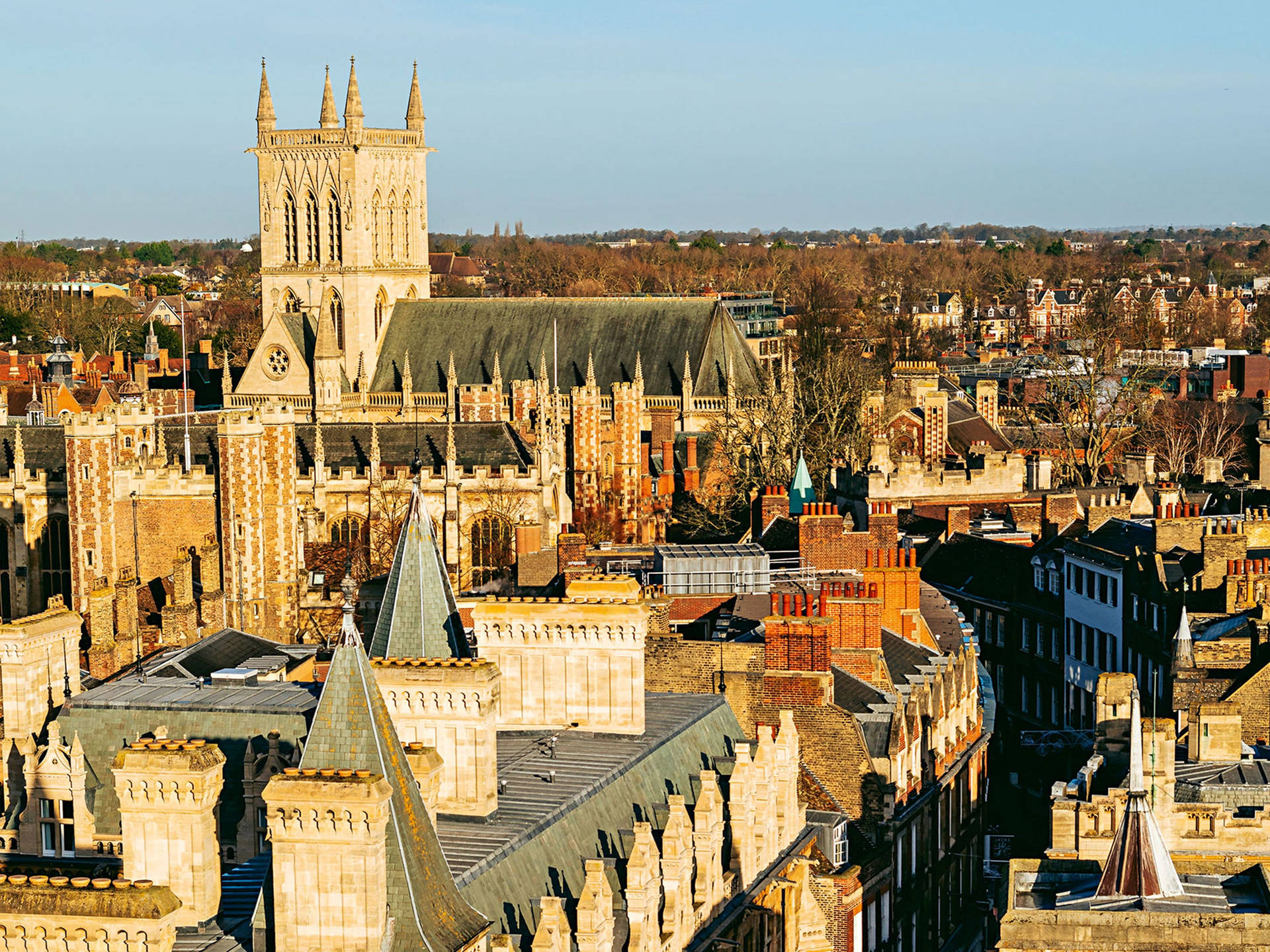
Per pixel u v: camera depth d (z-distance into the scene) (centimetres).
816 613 12838
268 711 10056
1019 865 9638
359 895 6544
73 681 10850
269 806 6544
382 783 6575
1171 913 8100
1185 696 13388
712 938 8394
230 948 7050
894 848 11825
